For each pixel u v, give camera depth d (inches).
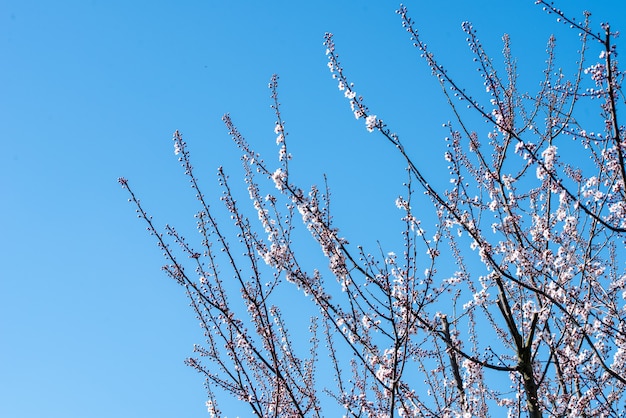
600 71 229.8
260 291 250.1
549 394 304.7
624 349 286.7
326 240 265.6
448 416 276.7
